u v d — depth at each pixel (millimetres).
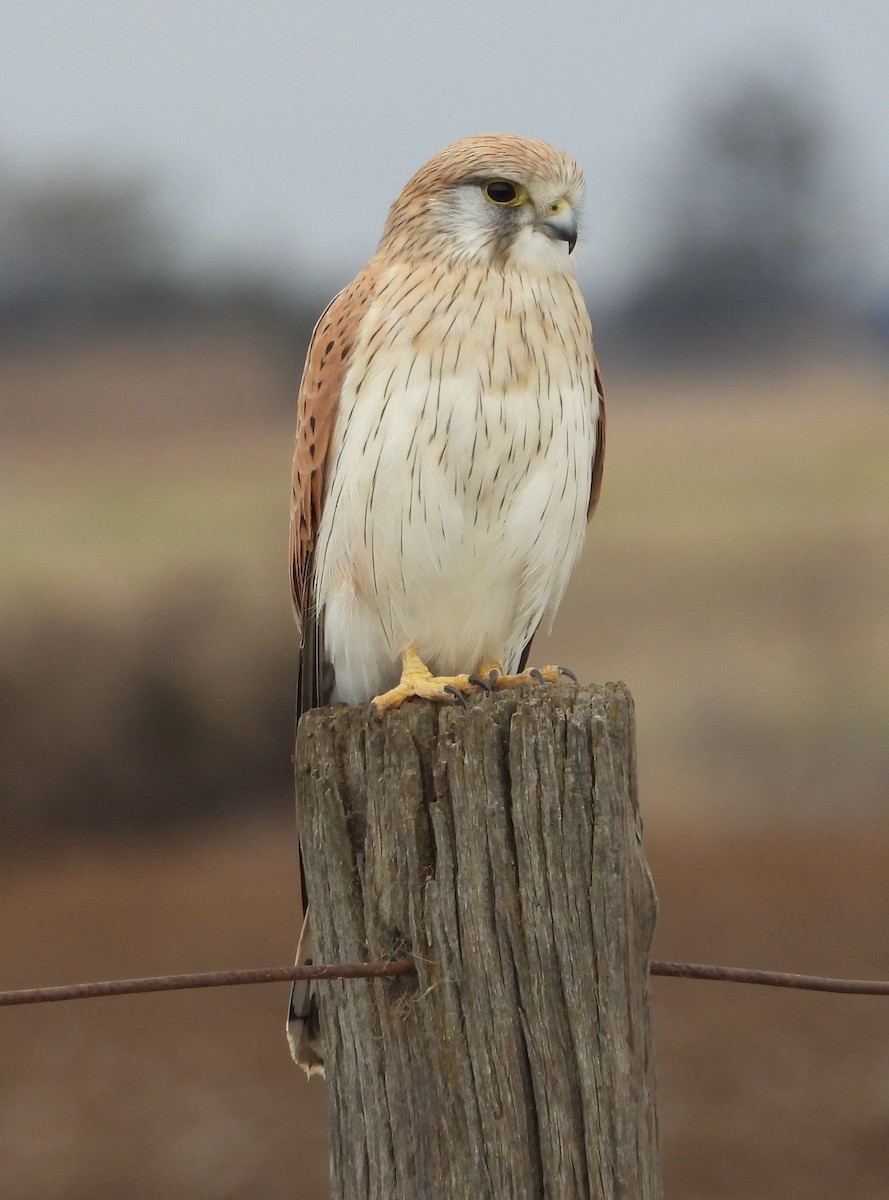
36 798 19531
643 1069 4672
